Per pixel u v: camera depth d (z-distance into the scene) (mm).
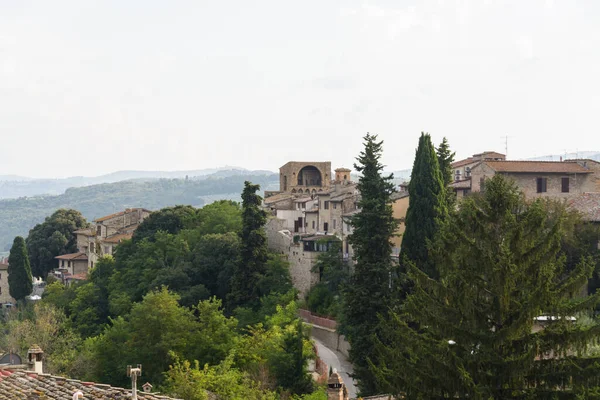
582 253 66625
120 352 81125
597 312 51938
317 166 192375
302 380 68688
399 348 39938
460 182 104250
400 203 99750
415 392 35656
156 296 84500
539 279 35312
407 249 74250
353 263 102062
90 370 81750
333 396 43625
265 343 77250
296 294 104688
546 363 34094
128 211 168375
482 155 114062
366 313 71938
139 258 124625
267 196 189500
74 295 128125
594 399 31734
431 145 75500
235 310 103062
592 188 94938
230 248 115750
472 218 38312
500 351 34719
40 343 95000
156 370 79312
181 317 82250
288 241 114312
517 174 93875
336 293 101688
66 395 29266
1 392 29750
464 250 36719
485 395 33312
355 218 76375
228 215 133500
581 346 33438
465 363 34719
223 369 66250
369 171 76938
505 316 35375
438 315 36750
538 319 38688
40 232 185875
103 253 155125
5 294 170750
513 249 35938
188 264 116812
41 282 182250
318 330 94125
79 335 105250
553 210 71875
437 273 71188
